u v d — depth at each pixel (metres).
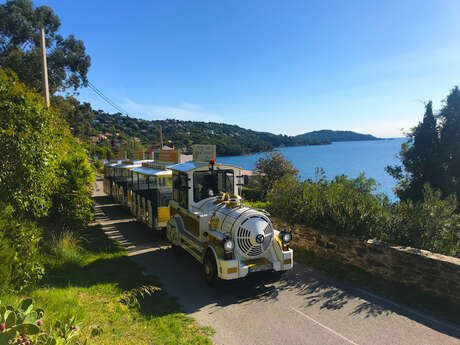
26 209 5.45
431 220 6.01
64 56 28.64
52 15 27.39
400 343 4.03
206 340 4.00
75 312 3.89
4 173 4.62
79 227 9.48
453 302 4.84
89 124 45.91
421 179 12.50
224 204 6.50
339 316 4.78
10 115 4.76
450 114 12.28
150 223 9.55
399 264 5.61
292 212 8.31
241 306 5.15
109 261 7.23
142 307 4.91
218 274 5.48
